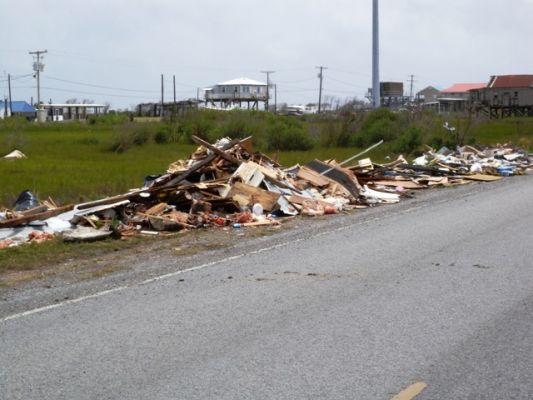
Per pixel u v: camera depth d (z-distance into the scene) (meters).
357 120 42.59
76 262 10.34
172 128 43.41
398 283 8.54
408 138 36.69
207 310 7.37
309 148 39.59
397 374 5.46
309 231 13.02
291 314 7.18
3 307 7.61
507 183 22.00
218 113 47.22
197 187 15.10
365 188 18.73
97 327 6.77
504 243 11.26
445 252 10.56
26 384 5.31
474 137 43.44
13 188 19.11
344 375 5.44
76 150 37.31
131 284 8.70
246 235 12.70
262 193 15.32
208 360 5.81
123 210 13.87
